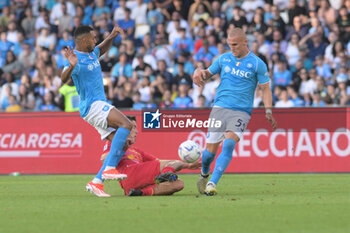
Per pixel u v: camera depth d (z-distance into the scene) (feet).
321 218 46.88
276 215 48.96
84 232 40.37
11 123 138.82
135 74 180.45
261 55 171.73
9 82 194.90
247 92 71.77
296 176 117.91
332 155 126.41
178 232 39.78
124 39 195.52
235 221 45.24
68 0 208.74
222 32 184.96
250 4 190.90
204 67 175.01
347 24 178.40
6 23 212.84
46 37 201.87
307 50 176.04
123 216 48.93
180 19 196.75
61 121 136.36
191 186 92.94
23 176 131.03
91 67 70.03
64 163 135.74
